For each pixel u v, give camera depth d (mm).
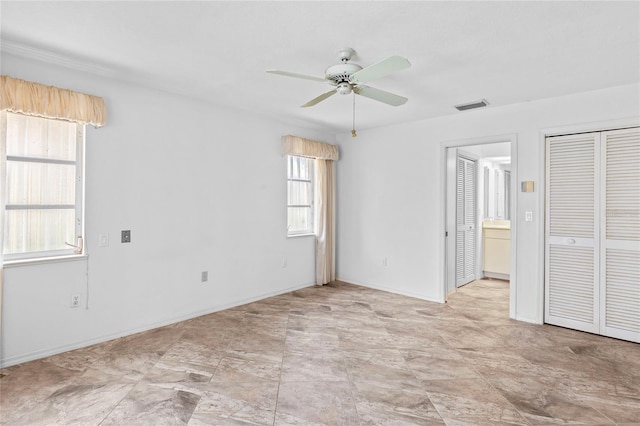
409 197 4523
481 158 5691
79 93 2734
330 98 3553
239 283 4078
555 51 2451
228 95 3518
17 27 2184
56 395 2158
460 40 2297
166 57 2613
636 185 3057
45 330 2680
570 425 1909
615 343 3051
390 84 3111
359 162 5070
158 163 3330
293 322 3512
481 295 4605
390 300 4324
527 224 3590
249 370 2498
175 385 2285
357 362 2641
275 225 4477
